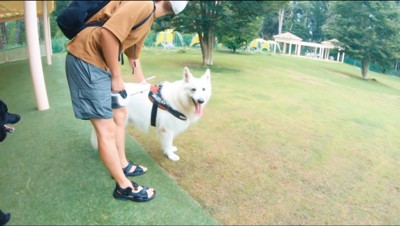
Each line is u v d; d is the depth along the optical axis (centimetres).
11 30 759
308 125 342
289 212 182
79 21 150
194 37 1091
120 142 201
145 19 150
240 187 207
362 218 181
